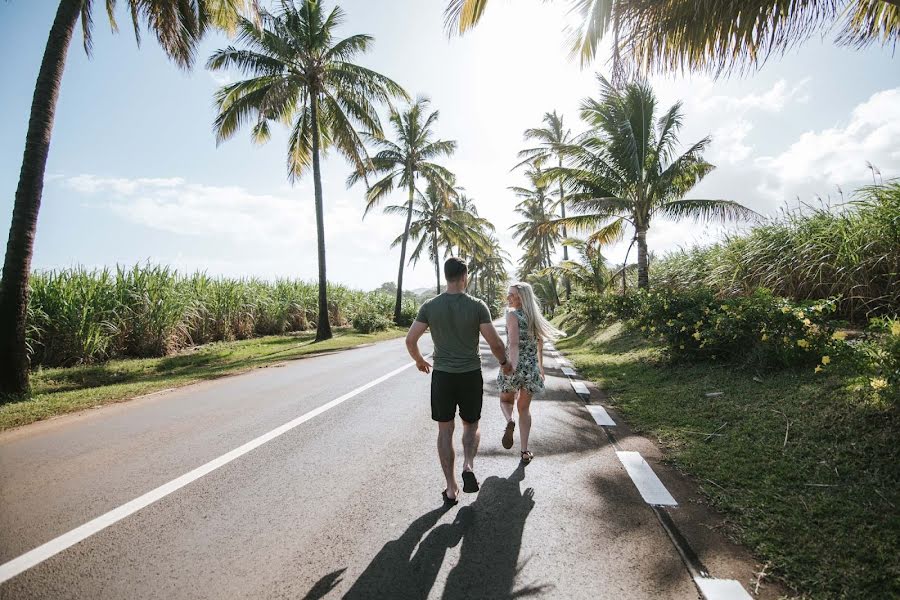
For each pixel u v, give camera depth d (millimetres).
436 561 2518
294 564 2496
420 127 28125
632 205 14281
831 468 3268
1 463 4125
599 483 3529
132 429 5234
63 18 8055
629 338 11805
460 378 3344
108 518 3020
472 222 35188
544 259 43594
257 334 21016
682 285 12633
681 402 5559
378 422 5391
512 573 2396
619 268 18906
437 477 3730
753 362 5973
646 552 2566
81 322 11219
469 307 3379
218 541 2732
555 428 5062
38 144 7723
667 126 14086
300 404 6383
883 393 3605
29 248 7582
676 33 4852
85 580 2348
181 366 11977
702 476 3539
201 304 16516
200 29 10797
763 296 6113
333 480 3664
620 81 5180
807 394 4512
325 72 18297
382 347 15352
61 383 9195
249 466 3975
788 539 2572
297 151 20594
